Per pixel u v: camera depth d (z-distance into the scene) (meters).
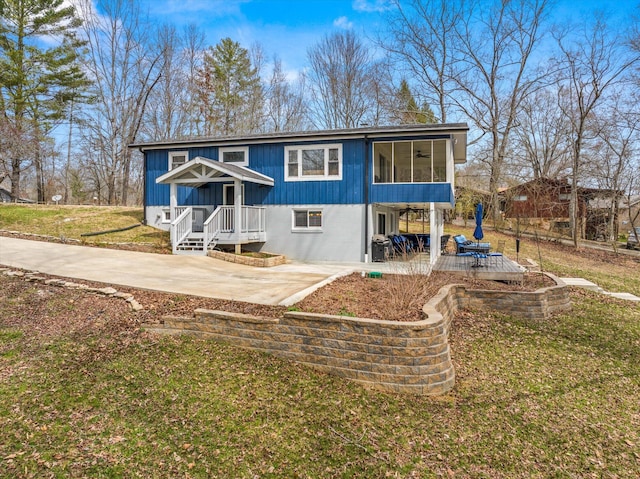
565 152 29.92
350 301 7.09
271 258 13.28
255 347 5.91
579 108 27.02
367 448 4.09
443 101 30.80
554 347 7.45
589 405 5.41
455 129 13.77
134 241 15.12
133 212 20.59
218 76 37.31
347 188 14.88
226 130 37.62
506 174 32.81
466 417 4.80
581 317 9.38
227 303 7.05
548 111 31.66
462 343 7.26
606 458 4.25
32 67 28.47
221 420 4.36
